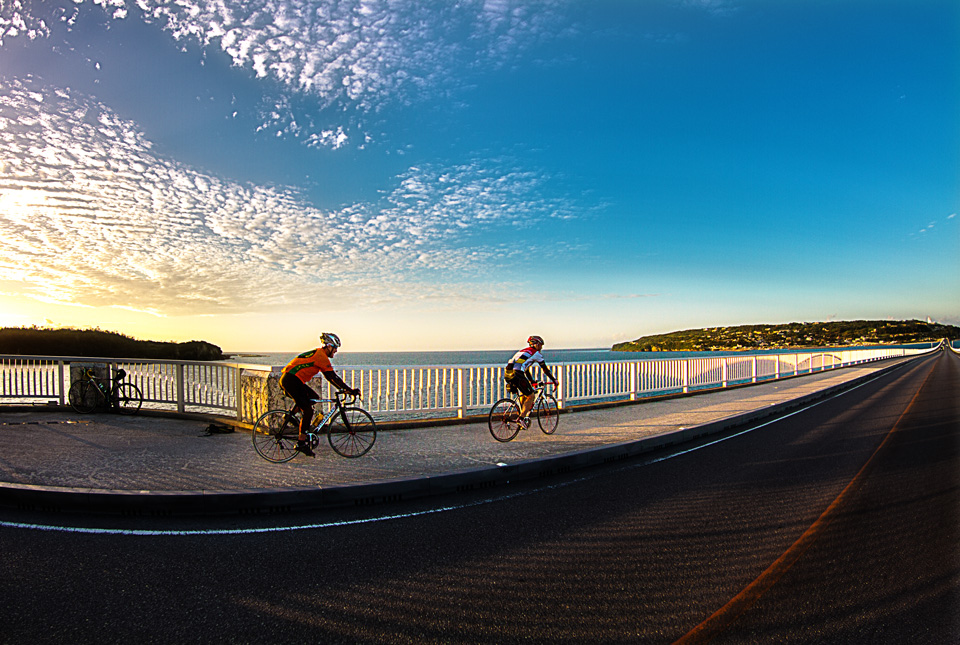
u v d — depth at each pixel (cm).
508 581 365
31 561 397
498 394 1101
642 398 1493
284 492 536
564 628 302
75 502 523
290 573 378
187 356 4303
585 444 820
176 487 552
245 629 299
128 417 1047
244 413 904
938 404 1558
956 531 467
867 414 1344
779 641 287
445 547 431
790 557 408
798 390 1873
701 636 293
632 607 327
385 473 623
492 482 645
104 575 372
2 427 932
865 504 554
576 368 1269
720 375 1959
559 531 470
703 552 419
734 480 663
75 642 283
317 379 877
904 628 301
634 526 482
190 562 398
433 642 286
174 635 291
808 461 780
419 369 994
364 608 325
